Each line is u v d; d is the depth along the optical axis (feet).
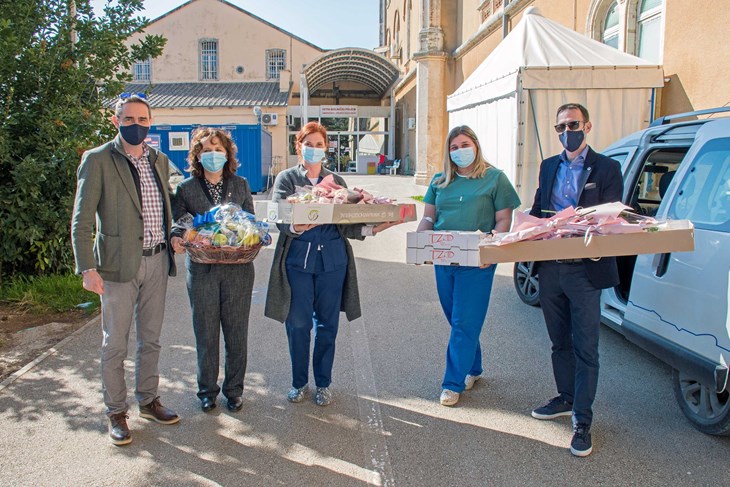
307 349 13.73
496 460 11.36
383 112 104.94
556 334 12.70
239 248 11.93
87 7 24.66
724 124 13.30
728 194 12.07
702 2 26.45
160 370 15.78
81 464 11.14
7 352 17.26
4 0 22.72
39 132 23.08
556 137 28.89
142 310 12.46
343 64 101.30
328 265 13.10
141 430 12.46
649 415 13.24
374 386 14.88
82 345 17.57
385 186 70.74
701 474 10.81
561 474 10.87
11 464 11.12
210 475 10.82
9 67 22.38
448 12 69.72
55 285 22.53
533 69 28.30
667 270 13.04
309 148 13.17
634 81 28.73
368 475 10.86
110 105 27.09
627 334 14.57
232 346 13.20
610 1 36.78
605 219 10.73
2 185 22.81
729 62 24.99
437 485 10.57
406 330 19.27
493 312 21.18
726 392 11.92
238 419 13.01
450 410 13.51
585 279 11.62
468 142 13.50
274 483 10.60
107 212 11.48
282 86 103.04
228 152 13.14
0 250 22.34
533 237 10.91
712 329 11.46
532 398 14.14
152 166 12.27
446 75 70.74
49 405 13.64
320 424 12.80
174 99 99.60
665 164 16.80
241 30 108.37
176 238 12.46
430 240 11.34
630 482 10.59
